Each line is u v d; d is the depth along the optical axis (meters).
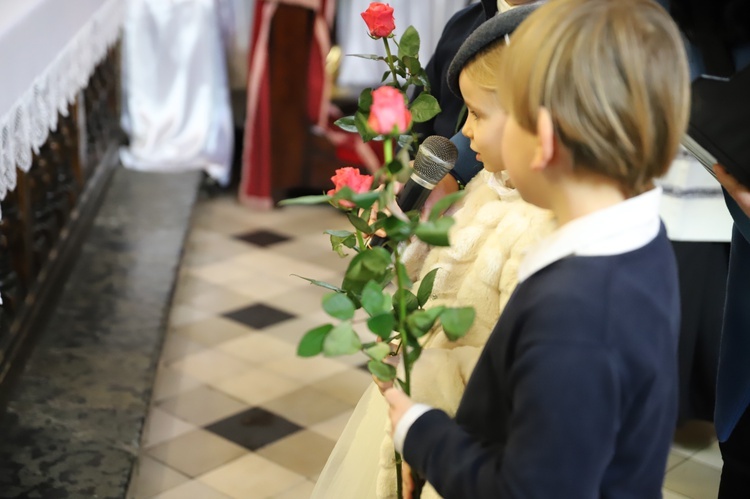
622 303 0.99
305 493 2.65
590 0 1.00
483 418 1.10
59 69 2.85
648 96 0.97
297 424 3.00
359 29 4.61
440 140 1.47
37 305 3.11
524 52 1.00
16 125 2.33
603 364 0.96
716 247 2.63
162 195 4.59
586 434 0.95
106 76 4.50
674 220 2.52
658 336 1.01
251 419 3.01
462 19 2.03
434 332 1.52
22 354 2.91
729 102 1.44
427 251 1.58
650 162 1.00
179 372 3.27
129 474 2.46
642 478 1.06
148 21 4.70
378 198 1.08
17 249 2.90
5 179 2.20
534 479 0.95
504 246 1.39
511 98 1.02
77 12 3.17
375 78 4.71
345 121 1.46
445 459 1.07
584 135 0.97
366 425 1.63
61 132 3.58
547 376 0.96
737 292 1.90
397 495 1.39
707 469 2.78
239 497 2.62
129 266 3.81
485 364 1.11
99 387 2.89
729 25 1.42
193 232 4.48
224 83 4.86
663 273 1.04
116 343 3.19
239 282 3.98
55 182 3.46
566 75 0.97
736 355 1.91
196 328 3.58
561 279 1.00
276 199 4.80
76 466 2.48
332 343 1.09
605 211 1.01
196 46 4.73
